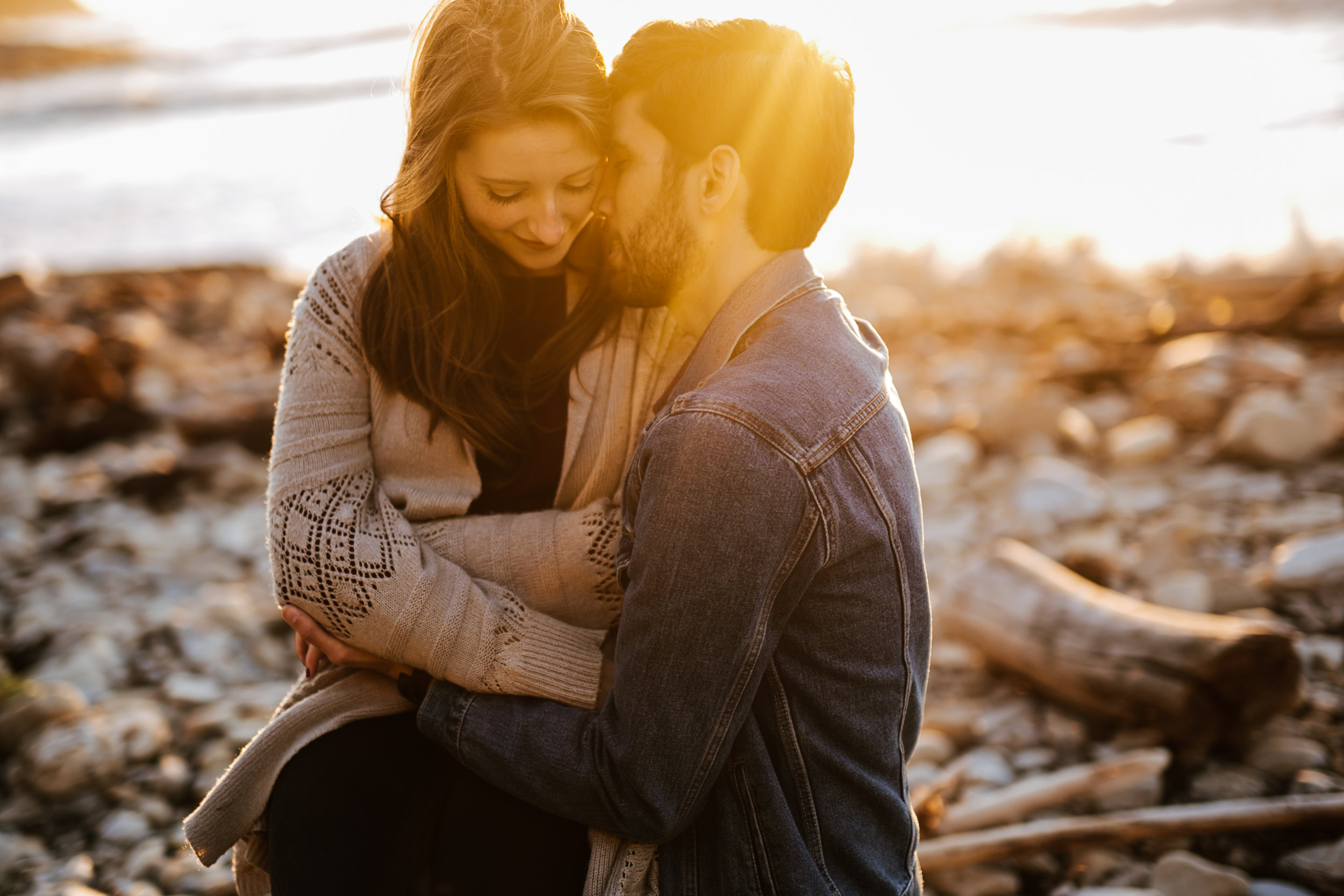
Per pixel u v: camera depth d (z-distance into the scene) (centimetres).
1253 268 759
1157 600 337
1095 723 280
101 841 259
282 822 158
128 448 587
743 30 147
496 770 150
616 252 160
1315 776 248
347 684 168
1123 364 584
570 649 161
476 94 145
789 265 152
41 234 1355
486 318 166
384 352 166
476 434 168
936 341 697
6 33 7600
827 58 150
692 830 150
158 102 3359
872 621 146
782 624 142
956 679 309
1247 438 457
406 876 154
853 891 148
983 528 424
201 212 1440
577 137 147
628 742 138
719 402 135
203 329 845
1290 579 339
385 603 157
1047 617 290
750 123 144
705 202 148
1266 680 254
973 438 518
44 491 521
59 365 644
